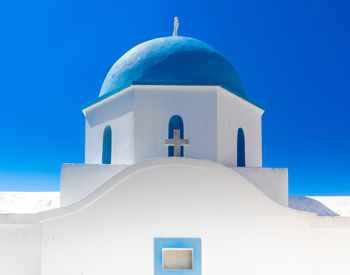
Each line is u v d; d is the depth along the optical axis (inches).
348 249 305.1
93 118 444.5
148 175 298.2
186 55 417.4
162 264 290.4
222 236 293.7
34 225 297.3
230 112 407.2
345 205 451.2
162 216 294.7
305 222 298.0
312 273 302.2
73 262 292.2
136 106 382.9
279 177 370.0
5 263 294.8
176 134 307.9
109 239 293.4
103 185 296.0
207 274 289.7
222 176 299.0
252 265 291.9
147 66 411.5
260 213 296.8
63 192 353.7
